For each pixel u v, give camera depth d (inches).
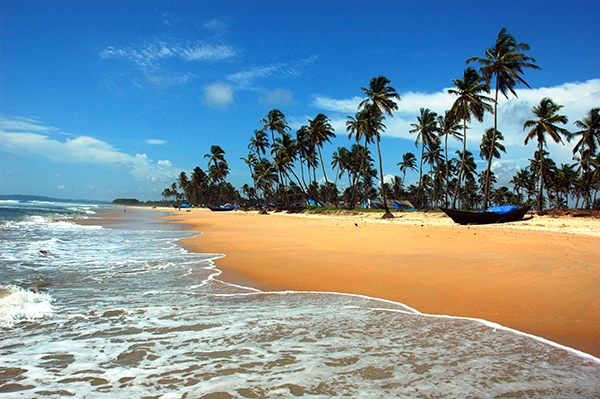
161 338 190.5
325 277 345.4
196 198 4840.1
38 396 131.7
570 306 241.8
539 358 166.4
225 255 493.0
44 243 614.2
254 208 3378.4
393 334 197.3
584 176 2100.1
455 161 2374.5
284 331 201.6
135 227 1080.2
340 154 2935.5
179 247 585.9
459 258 411.5
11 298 264.4
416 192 3708.2
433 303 258.1
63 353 170.7
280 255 474.0
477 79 1299.2
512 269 348.5
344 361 161.3
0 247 550.3
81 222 1256.8
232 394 132.6
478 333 199.2
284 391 134.6
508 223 1016.2
